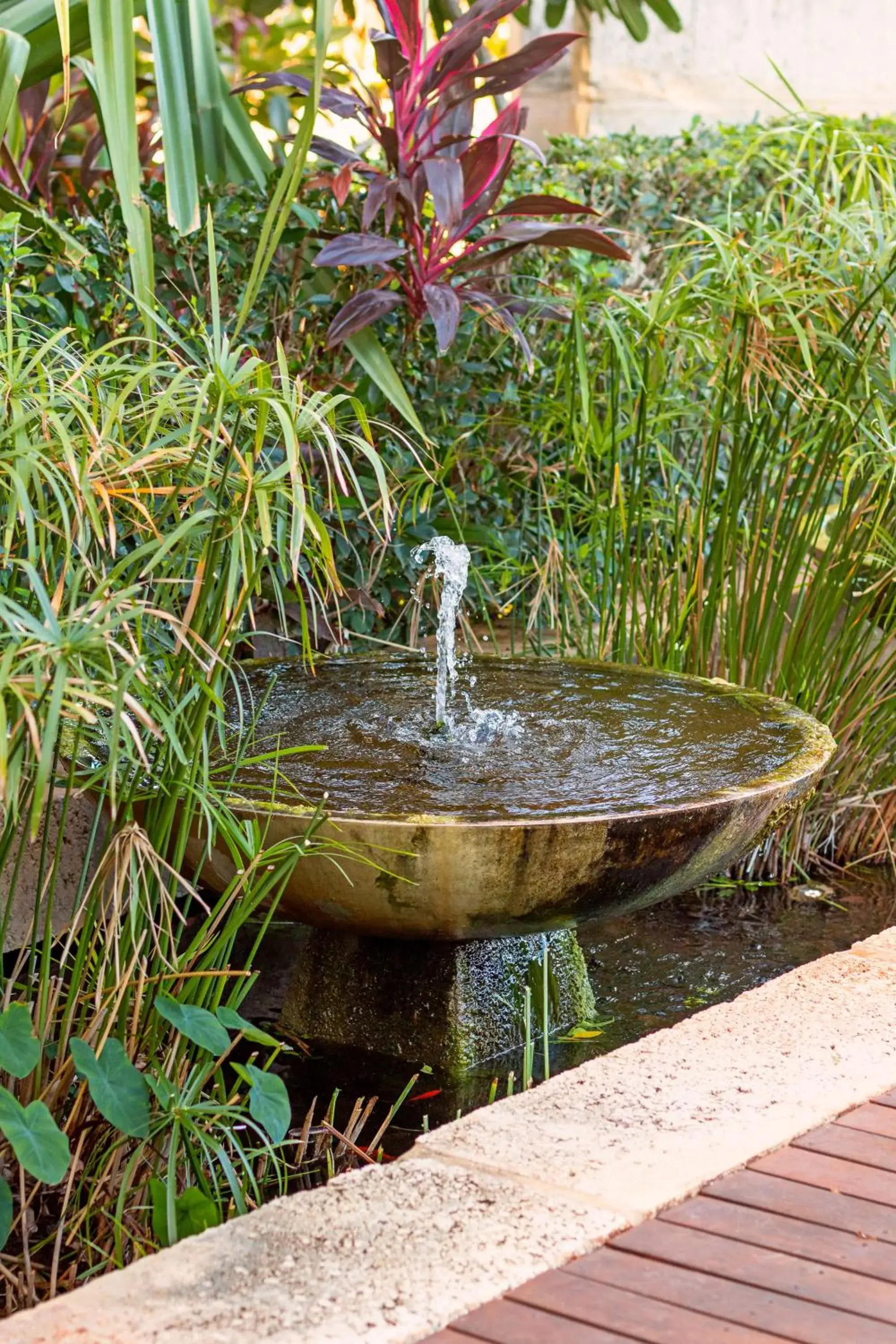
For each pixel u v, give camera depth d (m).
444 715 2.71
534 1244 1.46
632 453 3.90
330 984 2.57
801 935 3.08
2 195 3.02
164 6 3.09
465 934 2.25
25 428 1.78
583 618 3.83
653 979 2.85
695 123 5.17
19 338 2.02
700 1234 1.49
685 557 3.59
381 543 3.69
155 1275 1.41
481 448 4.13
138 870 1.84
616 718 2.76
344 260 3.31
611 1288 1.40
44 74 3.40
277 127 4.36
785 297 3.14
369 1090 2.38
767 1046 1.95
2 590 1.82
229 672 1.97
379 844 2.09
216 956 1.94
